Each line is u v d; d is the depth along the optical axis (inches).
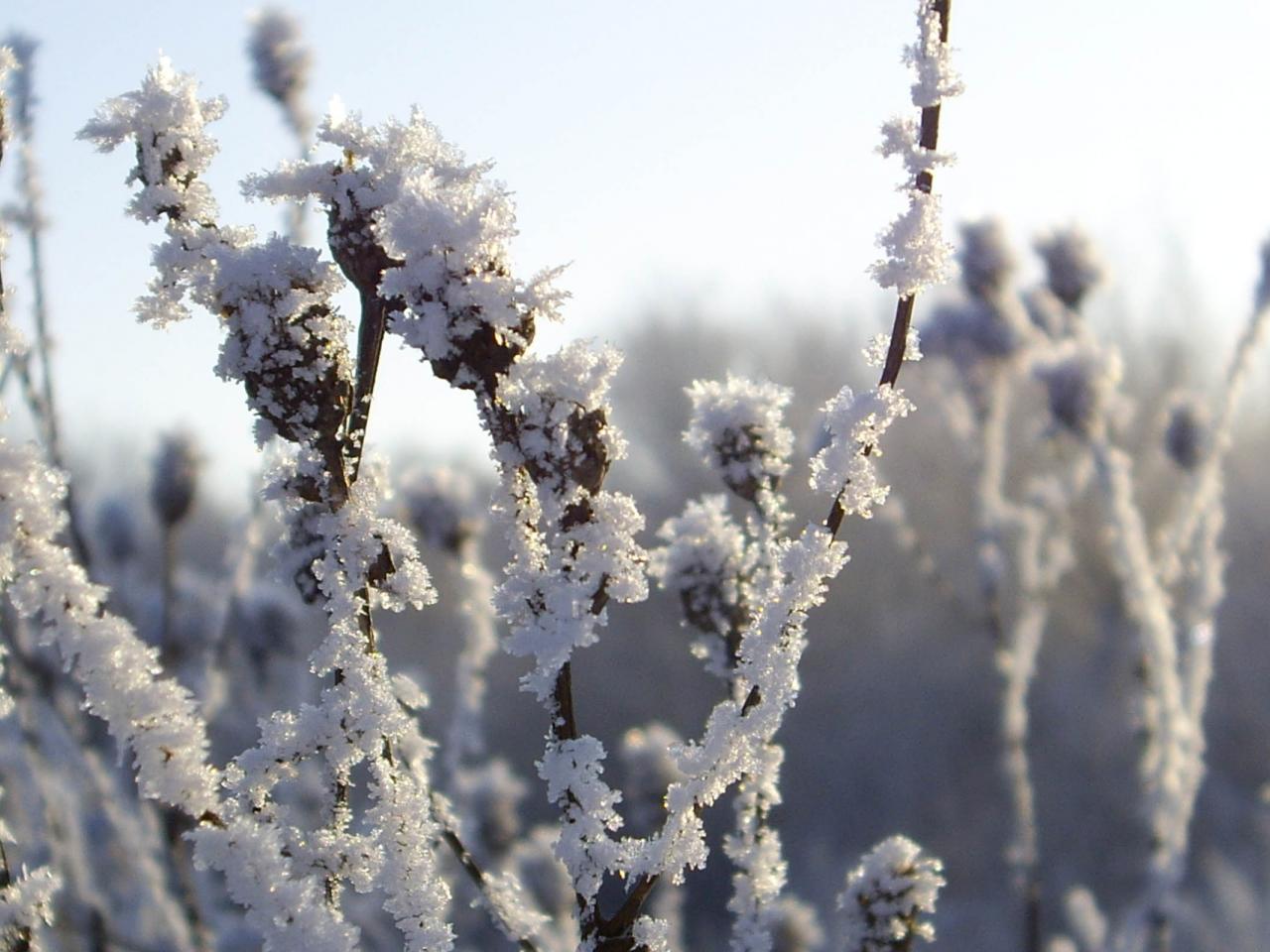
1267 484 78.5
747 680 14.6
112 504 23.5
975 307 24.4
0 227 14.2
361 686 13.9
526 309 13.4
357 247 13.7
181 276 13.7
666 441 85.9
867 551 98.9
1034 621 23.3
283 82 18.7
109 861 21.1
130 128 13.7
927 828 78.6
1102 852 66.3
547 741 14.0
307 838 13.8
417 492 20.2
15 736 20.3
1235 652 70.6
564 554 13.7
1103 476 21.4
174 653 21.8
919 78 13.9
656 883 14.1
